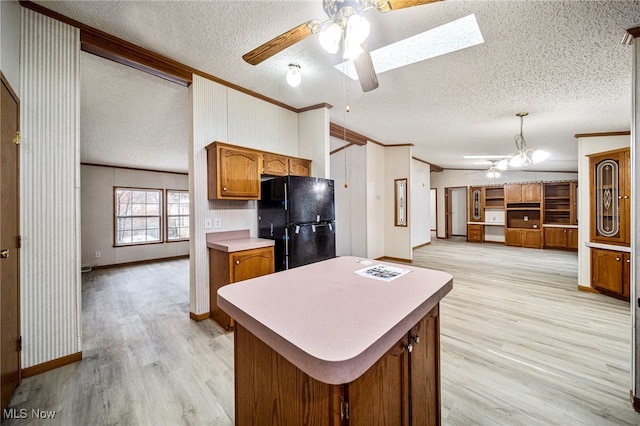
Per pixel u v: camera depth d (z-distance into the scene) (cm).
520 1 175
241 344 119
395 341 91
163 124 394
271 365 102
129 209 640
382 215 616
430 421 133
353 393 82
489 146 591
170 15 197
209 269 296
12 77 172
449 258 623
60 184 203
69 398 172
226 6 187
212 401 172
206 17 199
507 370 203
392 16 190
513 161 408
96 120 372
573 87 293
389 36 213
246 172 295
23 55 186
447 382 190
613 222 356
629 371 201
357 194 572
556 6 178
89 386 184
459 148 617
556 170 781
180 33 218
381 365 96
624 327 272
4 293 157
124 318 301
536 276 465
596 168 375
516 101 334
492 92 311
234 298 119
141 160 573
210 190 289
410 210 587
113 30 215
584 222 391
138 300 366
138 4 187
